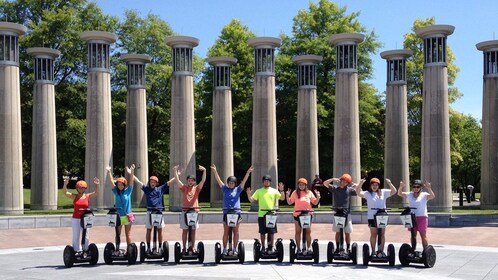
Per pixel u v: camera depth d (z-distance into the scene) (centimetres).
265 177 1703
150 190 1731
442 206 3297
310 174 4053
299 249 1731
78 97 4681
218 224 3152
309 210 1702
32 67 4606
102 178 3369
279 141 5134
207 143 5512
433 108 3338
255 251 1722
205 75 5444
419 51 4981
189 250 1714
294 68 5072
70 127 4419
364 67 5097
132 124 3997
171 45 3594
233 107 5344
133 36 5225
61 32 4575
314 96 4088
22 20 4725
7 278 1489
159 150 5256
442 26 3319
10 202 3141
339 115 3478
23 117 4494
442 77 3341
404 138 3925
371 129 5025
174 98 3553
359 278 1463
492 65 3894
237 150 5188
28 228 2884
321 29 5025
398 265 1691
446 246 2222
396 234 2641
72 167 4762
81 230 1845
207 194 5803
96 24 4841
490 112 3888
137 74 4028
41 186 3666
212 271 1570
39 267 1688
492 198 3862
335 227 1684
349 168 3438
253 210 3469
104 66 3434
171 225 3105
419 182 1658
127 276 1499
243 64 5366
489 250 2094
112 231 2808
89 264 1722
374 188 1662
